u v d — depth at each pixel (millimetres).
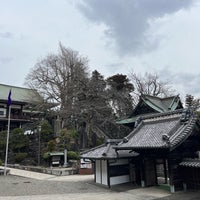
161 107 27750
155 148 12977
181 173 14039
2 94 43156
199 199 11750
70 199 12445
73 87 37469
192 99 39625
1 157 30172
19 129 32000
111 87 41688
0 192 14188
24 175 21781
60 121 35438
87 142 34312
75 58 44875
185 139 13086
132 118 27734
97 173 17875
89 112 34875
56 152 27062
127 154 16594
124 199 12281
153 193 13398
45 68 53938
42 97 37219
